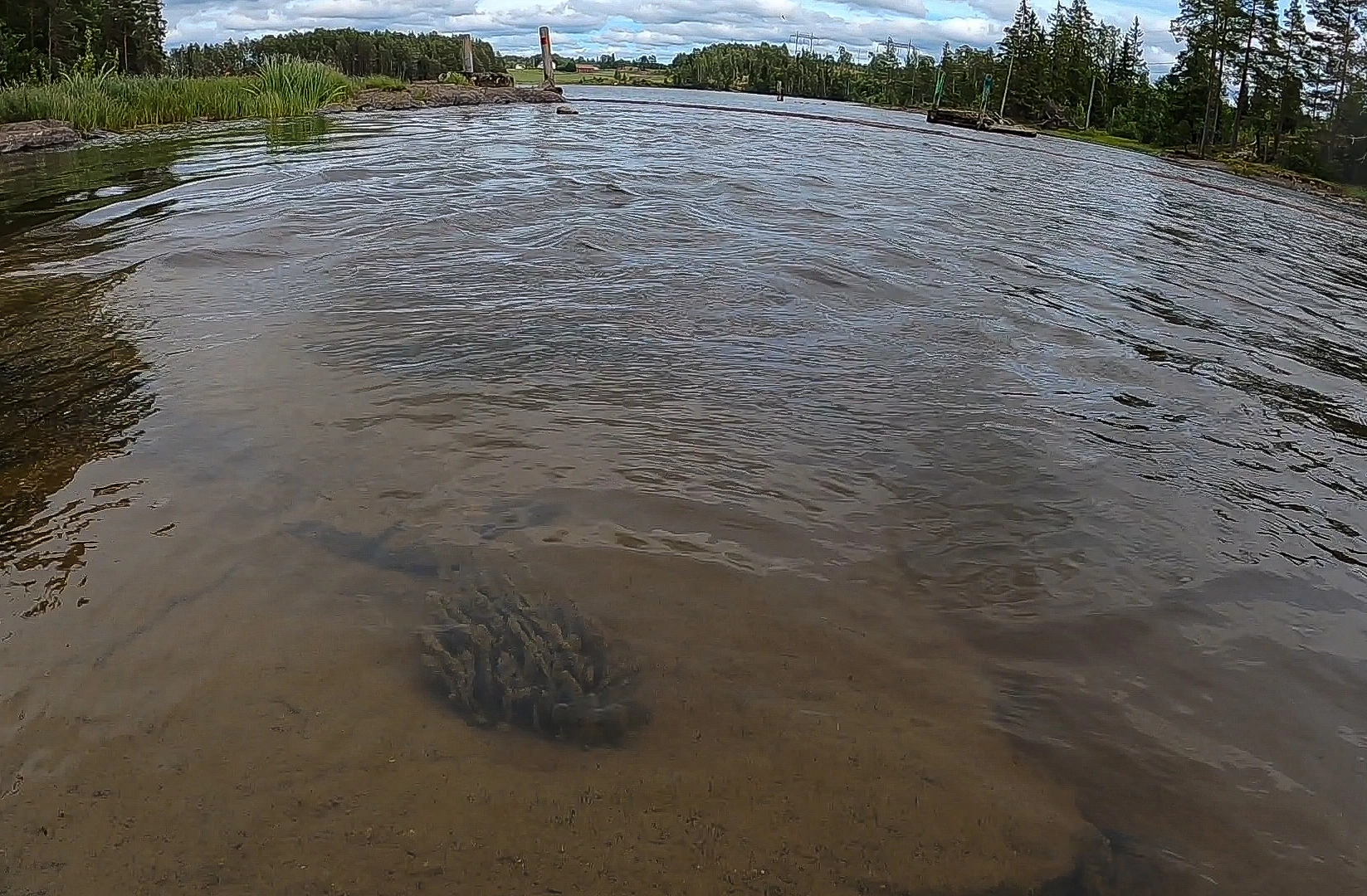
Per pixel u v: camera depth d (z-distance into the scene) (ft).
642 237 27.61
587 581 9.78
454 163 43.60
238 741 7.38
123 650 8.39
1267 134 125.49
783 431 14.03
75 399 14.23
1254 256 36.96
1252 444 14.99
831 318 20.31
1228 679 8.83
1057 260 30.19
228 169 40.14
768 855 6.55
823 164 54.65
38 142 50.37
